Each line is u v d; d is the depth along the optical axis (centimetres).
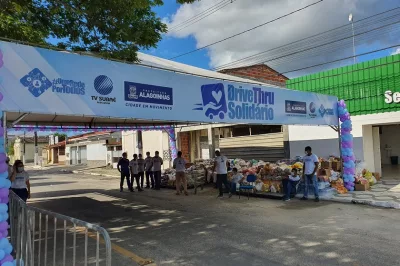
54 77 536
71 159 4741
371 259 531
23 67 502
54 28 867
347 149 1191
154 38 905
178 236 711
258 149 1856
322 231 705
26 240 484
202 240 671
